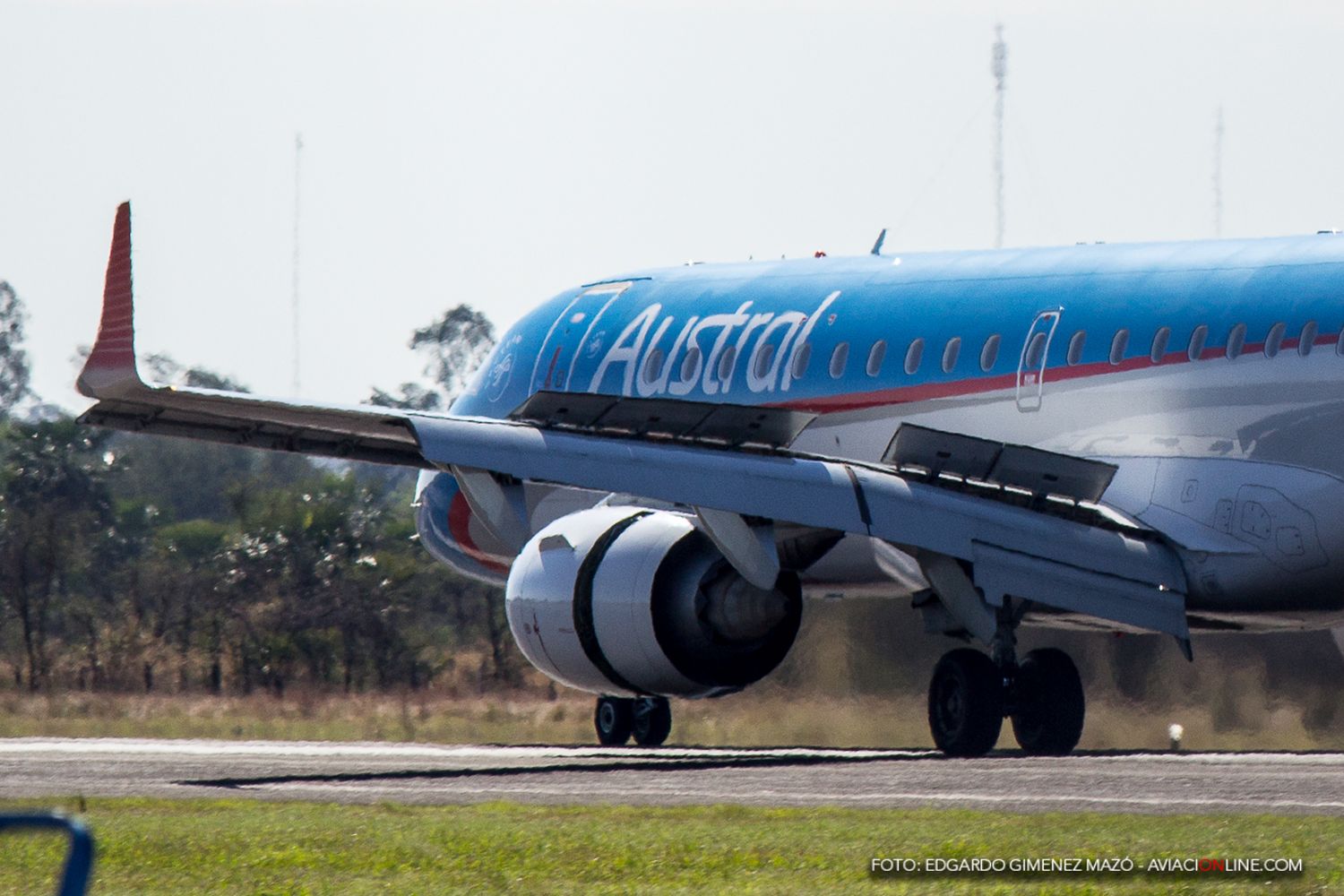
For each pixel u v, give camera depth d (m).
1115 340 81.50
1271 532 77.25
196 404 70.00
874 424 89.44
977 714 81.06
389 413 71.25
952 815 53.91
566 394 72.50
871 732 107.88
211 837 49.31
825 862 45.00
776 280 96.81
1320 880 41.84
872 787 63.78
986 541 75.88
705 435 74.38
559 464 71.06
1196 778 66.62
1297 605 79.62
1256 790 61.72
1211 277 80.06
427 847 47.75
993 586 75.75
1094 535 78.44
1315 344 76.12
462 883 42.56
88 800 59.28
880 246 97.38
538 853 46.66
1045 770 70.75
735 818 54.03
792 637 78.44
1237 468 78.06
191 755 86.12
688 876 43.47
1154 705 105.44
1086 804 57.81
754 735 108.12
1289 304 77.19
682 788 64.31
